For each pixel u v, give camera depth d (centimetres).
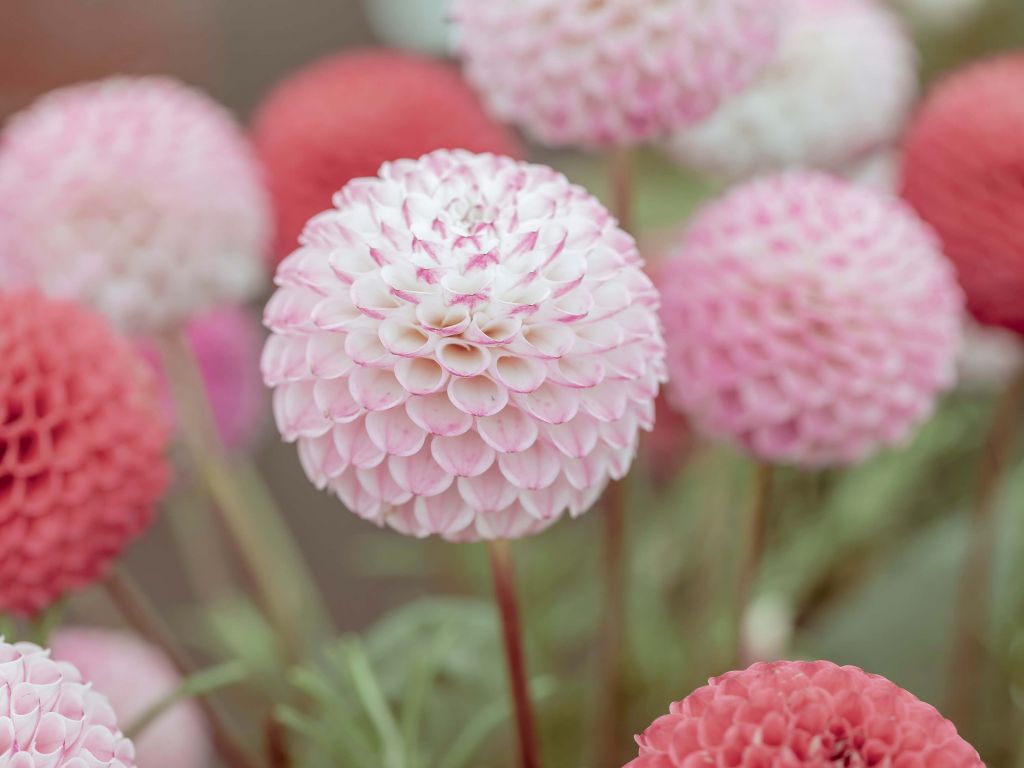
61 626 59
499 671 50
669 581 56
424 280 38
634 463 50
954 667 50
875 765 35
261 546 51
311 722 46
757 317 44
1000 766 52
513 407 38
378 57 54
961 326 50
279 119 52
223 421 55
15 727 36
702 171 54
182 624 66
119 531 42
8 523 41
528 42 44
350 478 39
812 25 52
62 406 41
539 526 39
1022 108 46
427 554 55
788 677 36
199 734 50
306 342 38
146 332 47
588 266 38
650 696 52
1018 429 57
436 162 40
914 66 60
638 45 43
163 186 46
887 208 45
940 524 57
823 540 55
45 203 46
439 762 49
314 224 39
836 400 44
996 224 46
